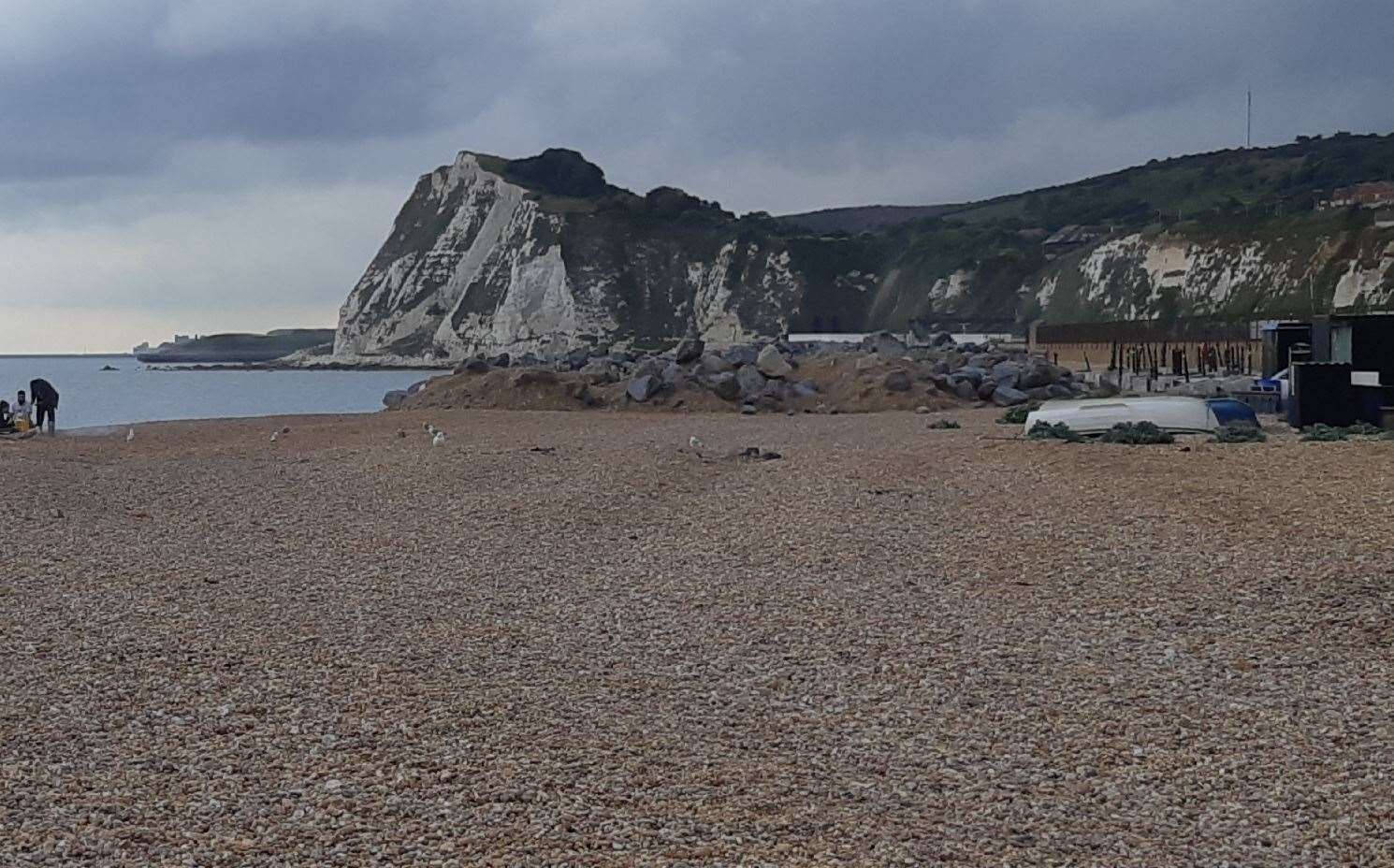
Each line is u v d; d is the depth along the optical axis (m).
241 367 168.00
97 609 10.20
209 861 5.50
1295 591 10.27
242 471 19.19
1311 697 7.94
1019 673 8.51
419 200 176.50
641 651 9.09
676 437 25.00
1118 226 139.75
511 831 5.86
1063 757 6.95
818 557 12.17
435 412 36.59
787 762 6.85
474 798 6.26
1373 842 5.84
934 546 12.50
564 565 12.12
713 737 7.25
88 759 6.77
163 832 5.79
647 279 147.88
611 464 18.61
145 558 12.36
